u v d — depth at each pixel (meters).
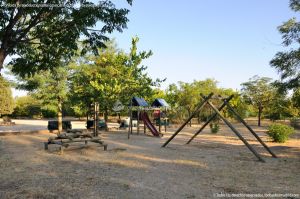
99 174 8.23
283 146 15.02
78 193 6.35
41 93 23.28
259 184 7.32
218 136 20.95
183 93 41.94
